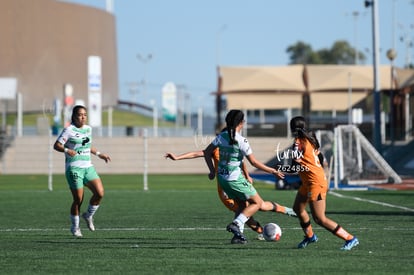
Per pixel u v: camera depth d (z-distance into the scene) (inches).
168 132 6525.6
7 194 2691.9
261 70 6446.9
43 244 1327.5
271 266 1072.2
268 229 1343.5
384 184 3230.8
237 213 1338.6
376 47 4153.5
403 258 1145.4
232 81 6402.6
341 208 2063.2
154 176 4434.1
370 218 1787.6
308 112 6240.2
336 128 3262.8
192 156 1283.2
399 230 1530.5
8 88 6486.2
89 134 1453.0
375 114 4124.0
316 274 1009.5
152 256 1171.9
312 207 1214.9
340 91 6151.6
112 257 1163.3
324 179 1211.2
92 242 1354.6
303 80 6407.5
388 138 5231.3
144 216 1871.3
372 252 1207.6
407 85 5516.7
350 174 3329.2
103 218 1820.9
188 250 1237.7
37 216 1888.5
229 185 1273.4
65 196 2593.5
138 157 5044.3
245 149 1254.3
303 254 1187.3
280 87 6338.6
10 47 7810.0
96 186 1459.2
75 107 1441.9
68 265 1089.4
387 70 6318.9
